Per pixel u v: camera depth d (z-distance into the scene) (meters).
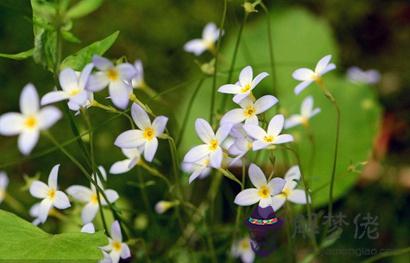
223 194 0.40
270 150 0.29
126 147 0.29
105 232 0.31
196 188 0.40
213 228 0.35
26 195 0.43
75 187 0.32
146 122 0.29
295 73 0.31
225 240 0.36
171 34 0.48
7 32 0.46
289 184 0.31
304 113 0.36
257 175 0.29
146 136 0.29
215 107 0.41
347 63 0.50
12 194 0.43
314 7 0.52
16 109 0.46
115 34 0.30
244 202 0.29
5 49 0.46
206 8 0.49
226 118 0.29
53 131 0.44
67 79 0.28
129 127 0.44
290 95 0.42
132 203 0.41
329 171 0.40
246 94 0.29
